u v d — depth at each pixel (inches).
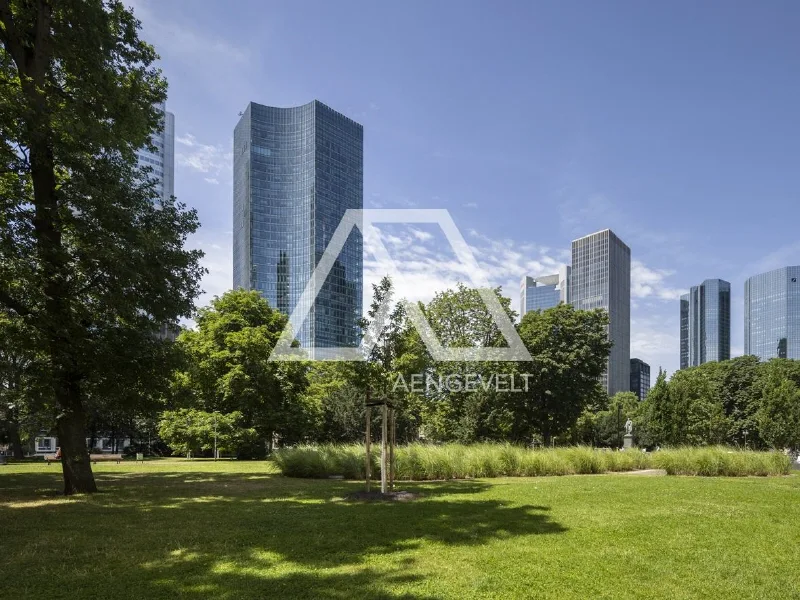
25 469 920.3
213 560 245.9
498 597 197.5
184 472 788.0
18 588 209.6
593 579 219.1
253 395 1326.3
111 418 951.6
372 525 321.7
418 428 1573.6
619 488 509.7
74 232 502.3
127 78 601.3
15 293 480.4
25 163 486.9
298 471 698.8
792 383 1672.0
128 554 258.7
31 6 513.0
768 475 706.8
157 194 592.1
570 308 1423.5
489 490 500.7
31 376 505.4
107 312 528.4
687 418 1614.2
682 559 250.7
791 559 254.1
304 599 194.9
